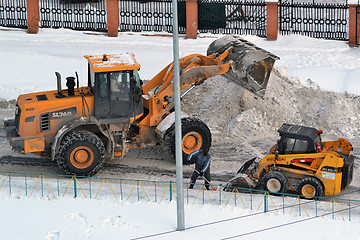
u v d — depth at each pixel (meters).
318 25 94.88
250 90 55.22
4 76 71.12
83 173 49.28
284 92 65.94
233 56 55.34
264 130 62.09
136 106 51.16
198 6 87.69
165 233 38.88
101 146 49.44
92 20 94.81
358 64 74.06
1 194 45.00
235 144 59.03
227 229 39.34
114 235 38.72
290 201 43.84
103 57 50.72
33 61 75.88
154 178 50.34
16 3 96.88
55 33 87.50
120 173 51.34
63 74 72.12
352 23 81.75
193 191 46.22
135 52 80.38
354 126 62.97
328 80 68.38
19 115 49.31
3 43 82.56
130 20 97.44
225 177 51.06
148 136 53.72
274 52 80.50
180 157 38.03
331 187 44.53
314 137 46.44
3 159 54.28
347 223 39.91
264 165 47.22
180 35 88.31
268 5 84.62
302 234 38.44
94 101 49.75
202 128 52.88
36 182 47.81
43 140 49.22
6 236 38.62
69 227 39.91
